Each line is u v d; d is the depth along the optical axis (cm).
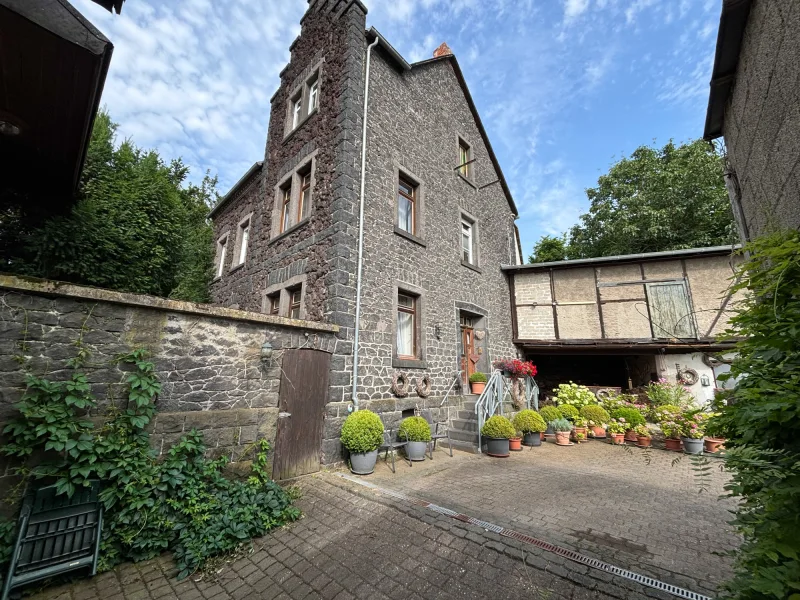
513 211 1405
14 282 323
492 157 1259
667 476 566
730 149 448
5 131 423
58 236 569
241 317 473
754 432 155
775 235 164
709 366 977
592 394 963
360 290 657
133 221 760
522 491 474
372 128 762
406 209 855
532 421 752
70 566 298
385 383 679
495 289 1140
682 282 1015
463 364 956
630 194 1664
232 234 1228
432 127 966
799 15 254
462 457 658
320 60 841
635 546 331
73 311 357
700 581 274
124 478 344
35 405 319
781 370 153
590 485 509
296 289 763
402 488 477
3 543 288
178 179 1914
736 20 341
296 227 771
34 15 278
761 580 124
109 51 318
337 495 456
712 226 1439
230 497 399
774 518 138
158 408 399
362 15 791
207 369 443
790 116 282
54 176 522
